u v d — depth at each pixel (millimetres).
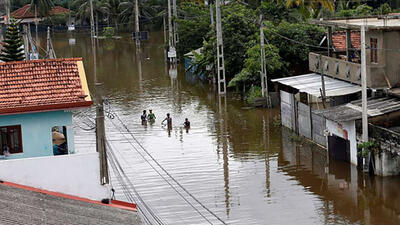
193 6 93562
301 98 54062
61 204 21625
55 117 25906
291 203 32750
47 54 54250
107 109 57594
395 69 39094
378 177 36375
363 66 36125
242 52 64750
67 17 146875
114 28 138500
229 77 68250
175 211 31516
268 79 61031
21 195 21281
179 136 47438
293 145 44094
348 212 31516
